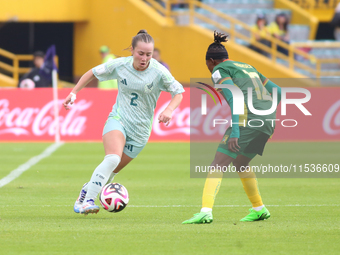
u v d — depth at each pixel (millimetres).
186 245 15781
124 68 18359
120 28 75438
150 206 22500
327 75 74812
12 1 71562
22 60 82312
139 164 36531
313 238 16719
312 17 82062
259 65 70312
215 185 18734
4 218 19656
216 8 82062
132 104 18672
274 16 80688
